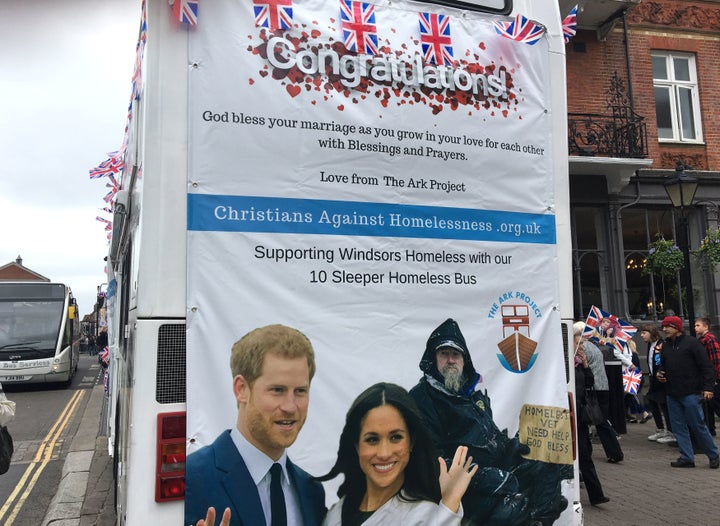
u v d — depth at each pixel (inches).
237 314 96.8
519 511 113.7
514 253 120.6
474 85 120.3
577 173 452.8
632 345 383.2
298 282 101.0
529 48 128.0
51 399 586.2
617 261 456.8
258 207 100.0
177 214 95.8
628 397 407.5
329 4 109.7
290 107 104.0
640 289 471.8
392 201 110.0
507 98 123.9
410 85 114.1
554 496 118.0
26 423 446.9
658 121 495.5
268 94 102.8
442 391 109.6
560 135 129.6
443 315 111.7
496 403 114.3
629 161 432.8
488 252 117.7
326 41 108.2
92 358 1373.0
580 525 121.0
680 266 418.3
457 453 109.4
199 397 93.2
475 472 110.7
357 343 103.9
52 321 669.3
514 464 114.3
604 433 293.3
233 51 101.7
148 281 93.4
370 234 107.3
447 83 117.7
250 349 96.8
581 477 231.1
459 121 118.0
